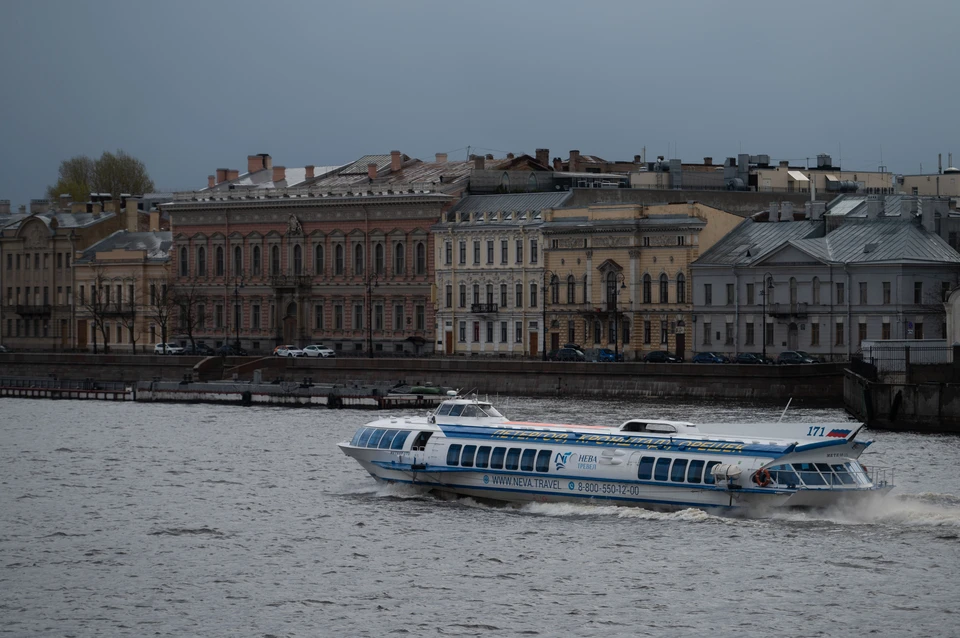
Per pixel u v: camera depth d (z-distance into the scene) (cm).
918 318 15612
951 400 11825
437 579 7294
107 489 9888
